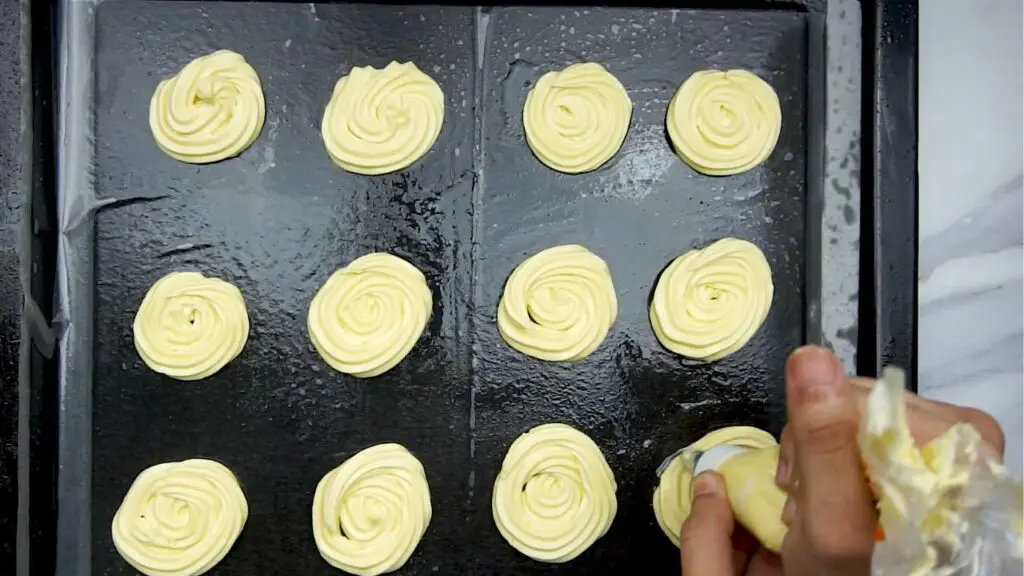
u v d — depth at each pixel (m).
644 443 0.39
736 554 0.30
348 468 0.38
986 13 0.39
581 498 0.39
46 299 0.38
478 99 0.40
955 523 0.20
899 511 0.20
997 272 0.39
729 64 0.40
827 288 0.39
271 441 0.39
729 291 0.39
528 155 0.40
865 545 0.21
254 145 0.40
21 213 0.36
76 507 0.38
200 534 0.38
